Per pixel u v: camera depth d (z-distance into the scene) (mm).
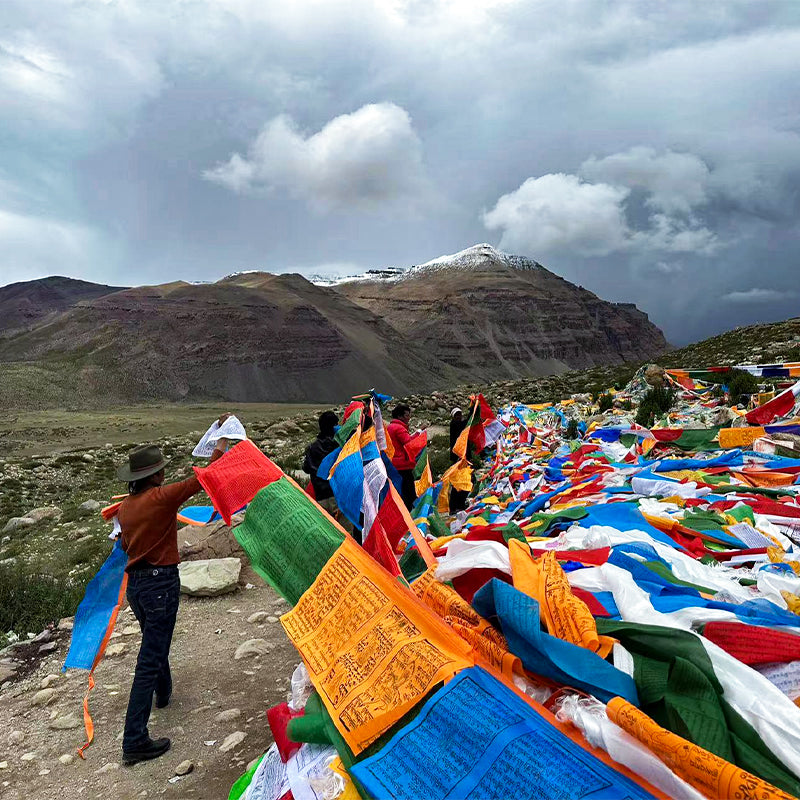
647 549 4098
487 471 12805
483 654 3064
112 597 5160
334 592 3887
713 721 2369
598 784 2238
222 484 4898
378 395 7578
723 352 40406
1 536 18625
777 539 4816
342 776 2912
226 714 5184
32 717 5555
